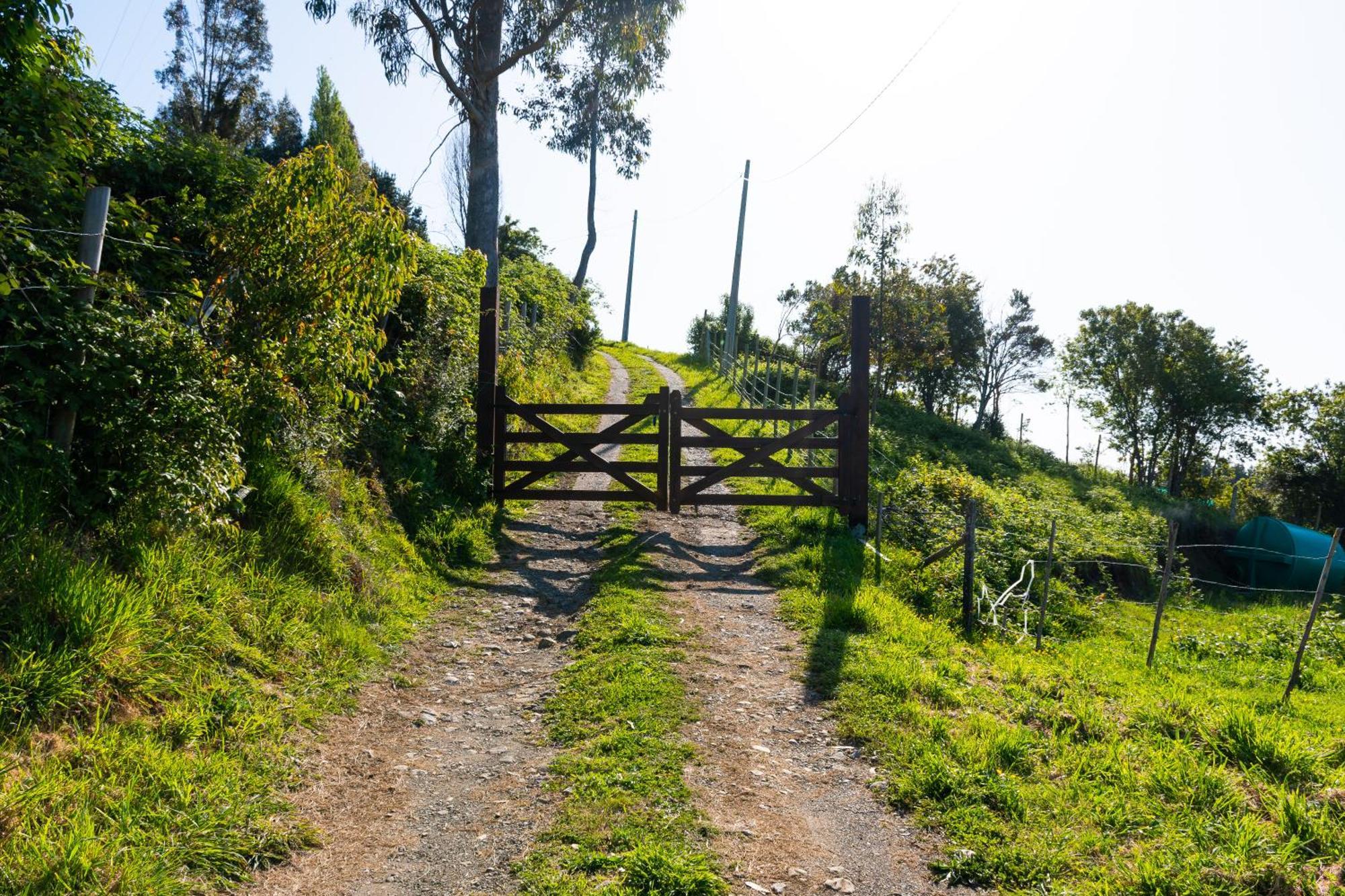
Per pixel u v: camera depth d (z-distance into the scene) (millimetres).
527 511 12578
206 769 4461
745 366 25359
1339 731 6707
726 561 10875
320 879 3990
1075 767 5281
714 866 4105
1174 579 17672
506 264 27578
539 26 19547
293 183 7008
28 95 5953
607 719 5879
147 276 7793
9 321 5363
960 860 4207
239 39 37406
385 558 8617
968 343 44156
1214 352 42625
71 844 3518
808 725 6016
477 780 5105
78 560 4988
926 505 15148
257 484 7324
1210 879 3914
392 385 11203
